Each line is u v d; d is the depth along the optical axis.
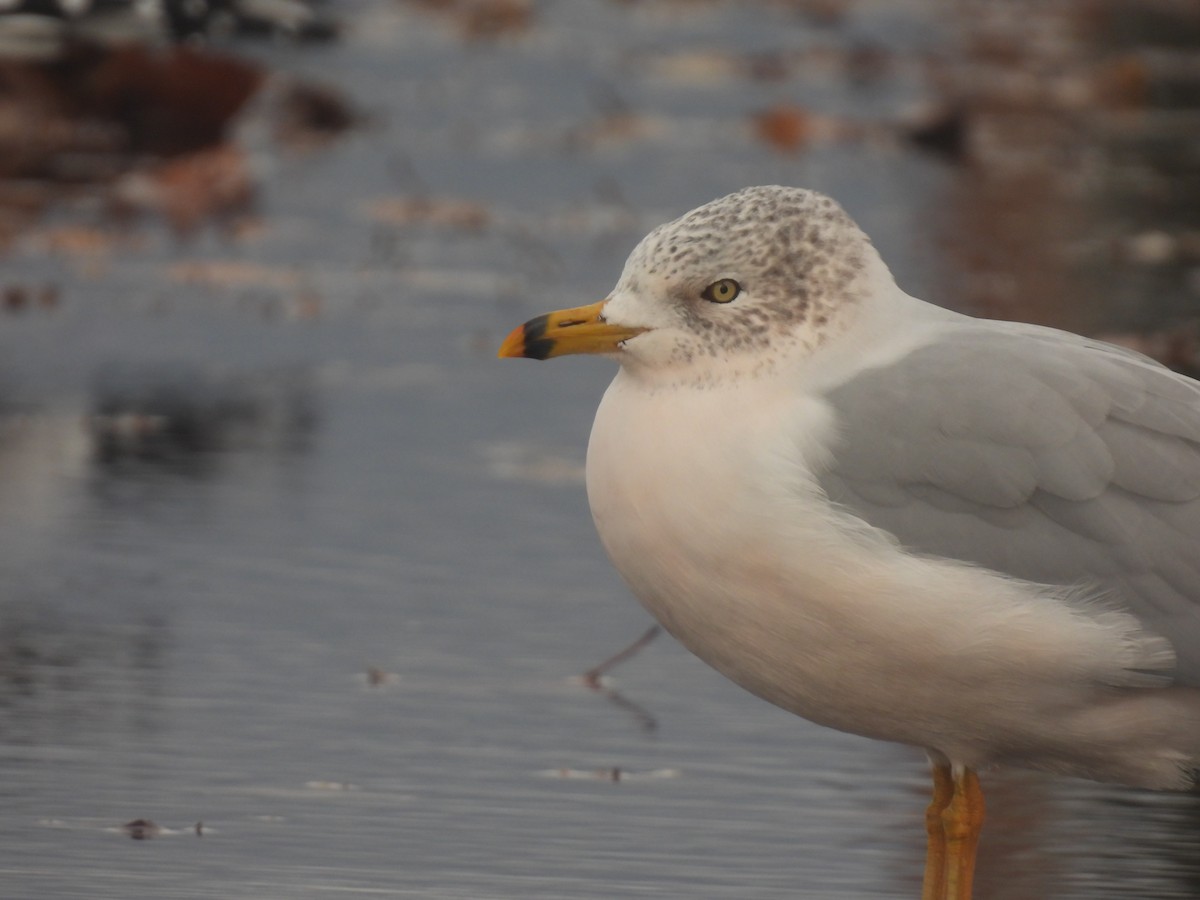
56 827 8.95
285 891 8.40
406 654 11.25
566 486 14.34
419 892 8.43
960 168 26.77
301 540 13.02
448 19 39.94
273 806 9.26
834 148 28.03
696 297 8.02
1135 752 8.21
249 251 21.30
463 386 16.81
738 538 7.84
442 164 26.20
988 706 7.98
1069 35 40.53
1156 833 9.27
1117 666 7.83
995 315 18.47
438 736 10.15
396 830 9.05
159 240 21.69
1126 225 23.20
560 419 15.97
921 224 22.86
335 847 8.85
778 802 9.51
